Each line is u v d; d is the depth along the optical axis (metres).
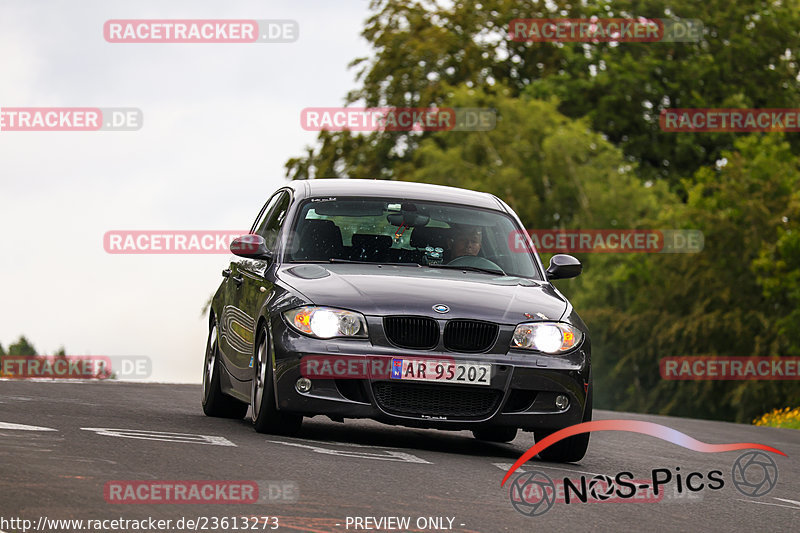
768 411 129.38
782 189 137.12
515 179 145.62
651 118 173.50
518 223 30.44
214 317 32.34
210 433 25.03
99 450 20.41
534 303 26.36
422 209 29.47
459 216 29.64
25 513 14.77
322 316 24.95
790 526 19.31
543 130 151.00
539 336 25.56
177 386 47.50
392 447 25.66
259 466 20.05
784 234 129.50
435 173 145.75
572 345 25.88
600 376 142.62
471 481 20.73
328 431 28.42
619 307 146.00
